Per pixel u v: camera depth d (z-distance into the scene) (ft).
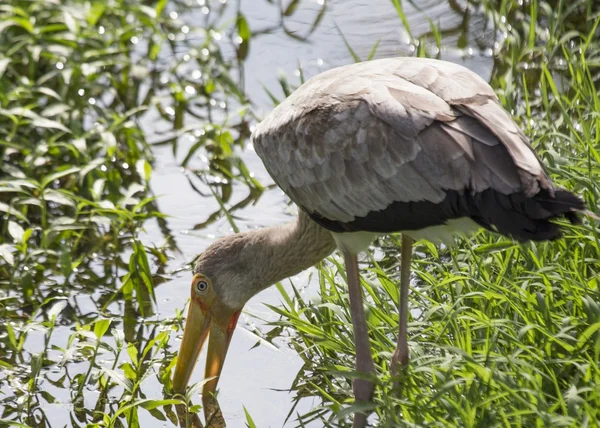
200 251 40.78
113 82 48.78
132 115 49.16
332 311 34.35
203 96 50.24
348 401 30.71
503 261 32.40
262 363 34.50
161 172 45.85
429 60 29.22
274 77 50.47
